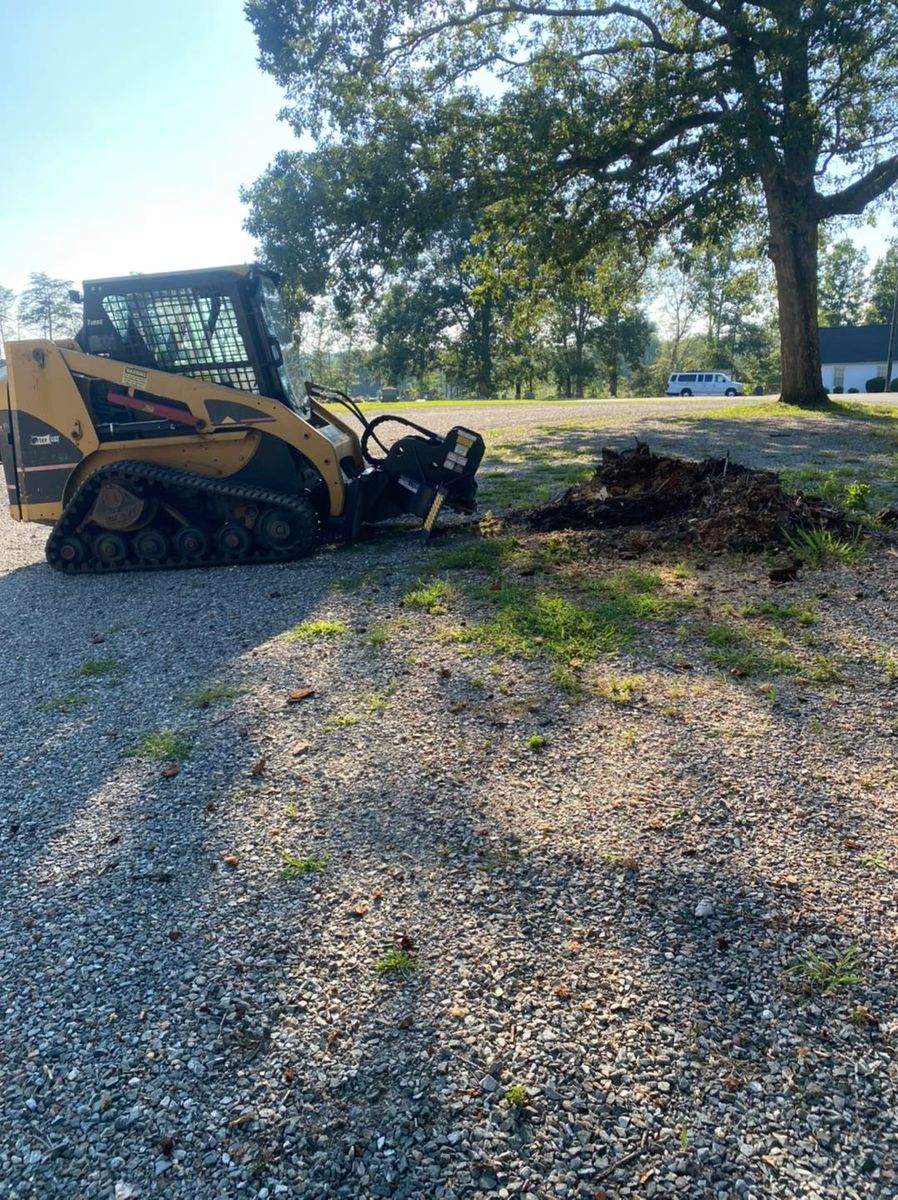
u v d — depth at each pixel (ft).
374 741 13.57
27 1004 8.77
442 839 10.95
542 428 59.00
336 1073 7.76
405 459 26.21
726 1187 6.61
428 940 9.27
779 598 18.72
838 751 12.35
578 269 69.51
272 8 55.88
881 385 173.78
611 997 8.39
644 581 20.18
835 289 270.46
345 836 11.18
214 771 13.06
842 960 8.64
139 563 26.04
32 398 26.03
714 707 13.88
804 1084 7.41
